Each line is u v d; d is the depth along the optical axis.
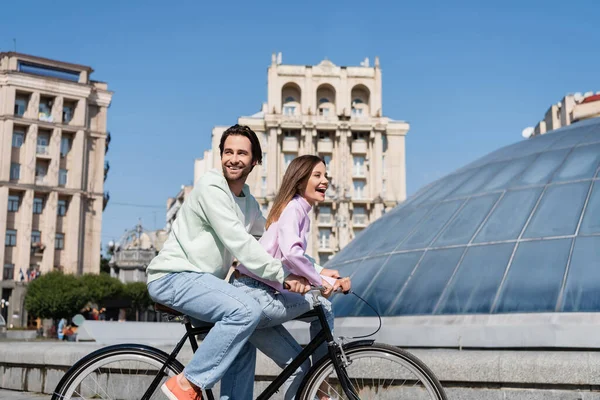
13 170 55.31
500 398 4.59
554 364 4.45
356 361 3.46
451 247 9.17
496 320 7.60
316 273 3.26
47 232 55.97
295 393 3.38
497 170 10.52
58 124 57.22
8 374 6.82
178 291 3.19
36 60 56.78
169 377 3.43
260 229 3.61
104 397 3.47
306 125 62.41
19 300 53.62
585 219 8.29
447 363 4.75
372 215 62.94
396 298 8.92
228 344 3.09
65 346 6.55
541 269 7.90
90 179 59.41
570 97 49.66
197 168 84.44
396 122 64.88
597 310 7.08
